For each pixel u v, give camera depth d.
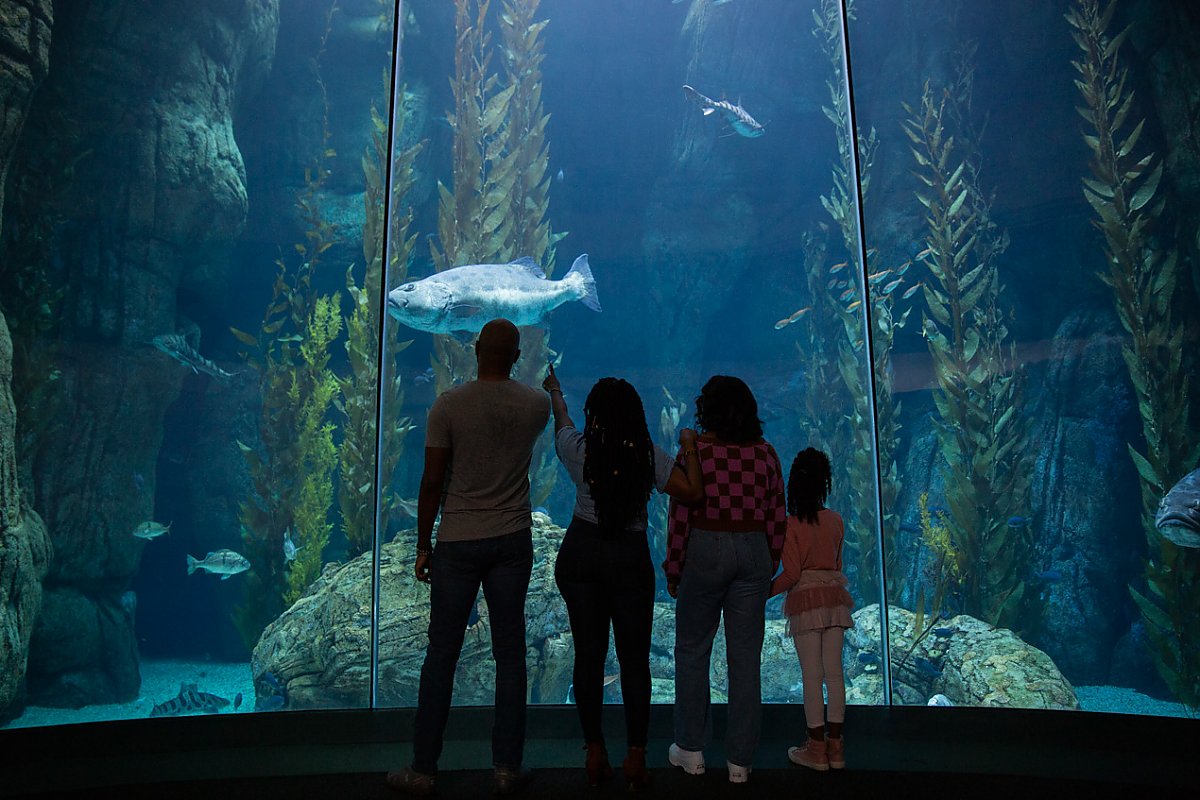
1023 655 6.85
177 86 11.88
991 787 2.55
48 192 9.21
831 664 2.87
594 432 2.71
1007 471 8.67
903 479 13.27
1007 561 8.02
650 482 2.71
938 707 3.26
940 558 8.15
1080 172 12.34
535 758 2.99
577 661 2.64
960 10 13.64
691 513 2.84
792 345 21.14
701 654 2.81
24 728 2.79
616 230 26.73
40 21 7.08
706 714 2.81
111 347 11.23
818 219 21.16
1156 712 9.59
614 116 26.61
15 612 7.19
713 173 21.31
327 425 10.34
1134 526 11.41
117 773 2.68
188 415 14.90
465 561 2.62
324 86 15.61
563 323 25.94
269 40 14.19
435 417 2.69
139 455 11.73
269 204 15.59
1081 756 2.89
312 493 10.10
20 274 8.63
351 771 2.76
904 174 14.18
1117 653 11.02
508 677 2.61
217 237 12.82
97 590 11.05
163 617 18.44
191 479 14.81
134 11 11.12
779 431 20.28
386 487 7.79
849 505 13.10
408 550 6.66
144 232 11.59
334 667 6.20
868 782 2.64
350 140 16.02
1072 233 12.48
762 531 2.83
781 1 19.42
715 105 11.43
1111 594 11.31
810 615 2.91
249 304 16.02
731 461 2.84
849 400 13.40
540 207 9.63
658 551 11.31
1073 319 12.42
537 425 2.75
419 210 17.86
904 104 10.05
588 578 2.66
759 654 2.80
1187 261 9.86
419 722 2.54
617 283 26.41
